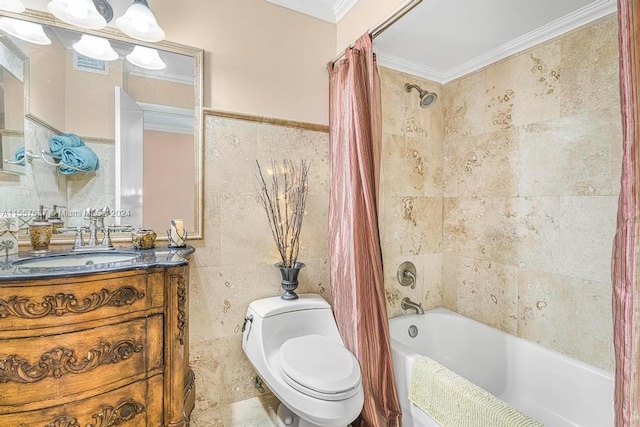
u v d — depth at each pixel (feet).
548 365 5.07
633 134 2.11
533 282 5.46
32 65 4.18
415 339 6.60
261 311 4.92
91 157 4.51
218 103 5.23
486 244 6.26
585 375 4.61
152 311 3.53
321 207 6.19
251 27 5.51
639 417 2.05
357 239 4.84
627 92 2.15
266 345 4.75
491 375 5.89
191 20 5.02
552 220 5.16
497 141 6.02
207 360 5.14
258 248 5.55
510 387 5.57
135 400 3.43
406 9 4.50
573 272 4.90
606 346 4.52
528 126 5.48
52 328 2.95
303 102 6.00
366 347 4.73
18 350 2.84
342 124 5.44
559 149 5.04
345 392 3.82
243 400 5.42
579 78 4.77
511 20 5.01
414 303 6.75
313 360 4.30
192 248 4.60
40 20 4.18
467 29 5.20
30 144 4.18
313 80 6.11
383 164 6.39
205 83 5.13
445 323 6.69
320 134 6.17
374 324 4.82
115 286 3.27
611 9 4.37
